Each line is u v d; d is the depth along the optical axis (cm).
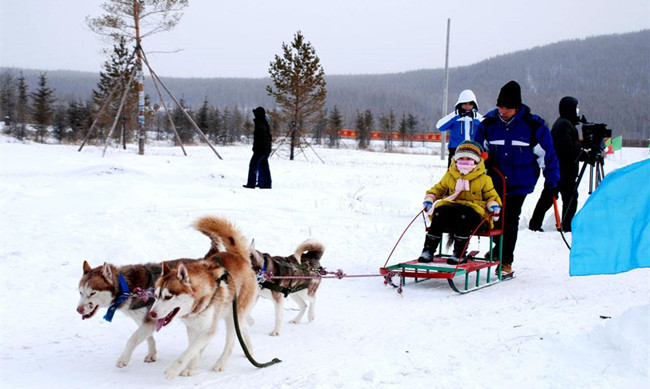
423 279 799
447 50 3906
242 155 3259
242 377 429
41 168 1839
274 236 980
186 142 5969
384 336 525
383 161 3388
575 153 1102
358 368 429
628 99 15588
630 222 466
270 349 503
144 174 1736
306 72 3161
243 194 1429
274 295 557
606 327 432
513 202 786
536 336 476
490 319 561
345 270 826
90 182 1496
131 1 2562
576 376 379
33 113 5500
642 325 414
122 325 573
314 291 610
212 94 19325
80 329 555
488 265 738
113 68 3953
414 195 1593
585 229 478
